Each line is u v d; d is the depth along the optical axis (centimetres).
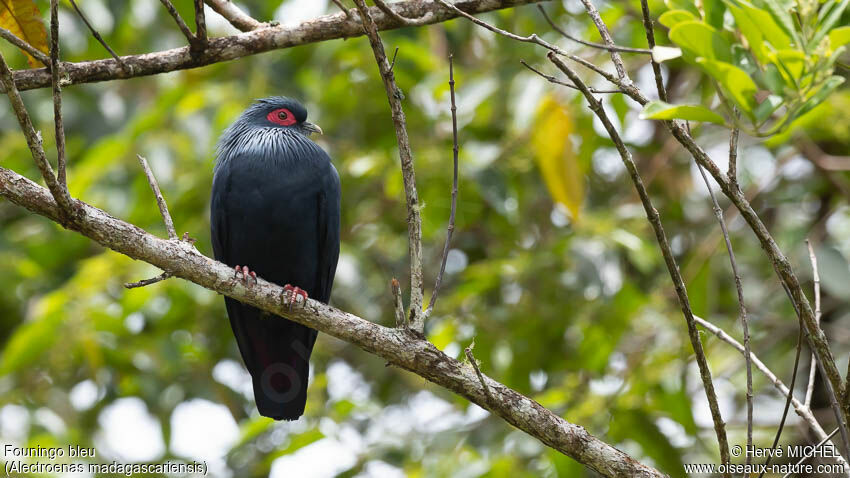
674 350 1147
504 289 1255
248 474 1276
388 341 656
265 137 927
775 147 1272
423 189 1212
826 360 595
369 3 786
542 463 1091
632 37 1184
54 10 567
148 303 1248
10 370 1124
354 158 1244
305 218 917
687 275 1172
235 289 685
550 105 1084
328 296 990
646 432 1051
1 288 1262
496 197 1152
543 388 1238
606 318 1154
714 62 462
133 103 1412
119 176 1258
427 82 1184
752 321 1242
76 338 1129
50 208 631
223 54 770
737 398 1253
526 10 1194
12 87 570
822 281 1142
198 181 1234
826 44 465
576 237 1141
